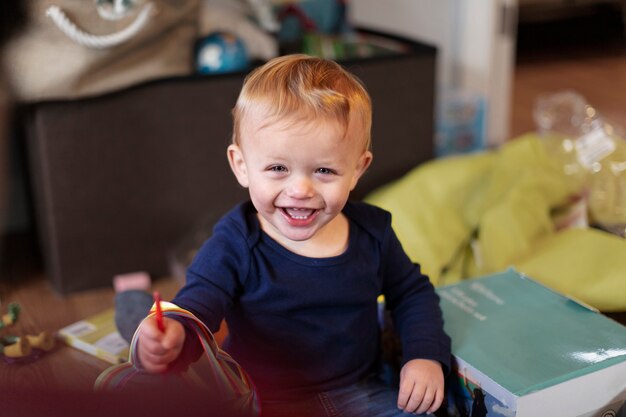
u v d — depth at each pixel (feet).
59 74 4.87
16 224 6.37
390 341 3.67
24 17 4.75
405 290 3.41
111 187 5.37
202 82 5.39
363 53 6.35
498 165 5.76
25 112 5.17
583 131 5.93
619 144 5.49
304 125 2.77
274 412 3.10
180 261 5.57
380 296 3.64
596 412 3.13
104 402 2.18
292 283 3.06
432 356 3.16
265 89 2.88
